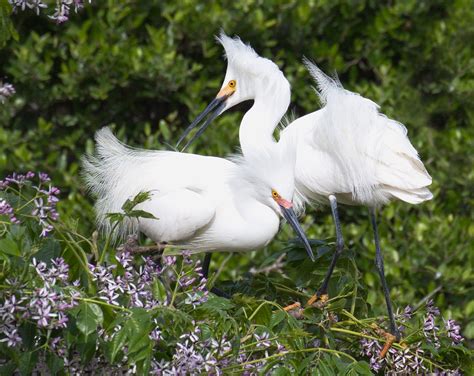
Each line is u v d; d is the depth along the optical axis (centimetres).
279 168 843
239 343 608
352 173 872
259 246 877
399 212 1245
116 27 1286
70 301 558
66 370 590
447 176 1296
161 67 1272
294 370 642
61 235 618
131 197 866
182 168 877
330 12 1331
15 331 545
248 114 926
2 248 551
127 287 605
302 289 884
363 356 779
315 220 1291
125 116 1347
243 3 1301
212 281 693
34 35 1278
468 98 1343
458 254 1210
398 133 888
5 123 1305
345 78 1390
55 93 1297
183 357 586
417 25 1357
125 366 606
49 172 1263
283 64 1348
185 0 1297
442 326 761
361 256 1218
